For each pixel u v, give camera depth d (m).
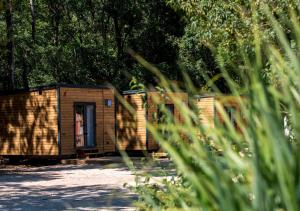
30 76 42.62
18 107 27.98
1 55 34.41
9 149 28.20
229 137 1.64
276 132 1.32
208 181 1.40
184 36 37.09
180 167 1.54
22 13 43.78
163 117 4.39
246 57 1.72
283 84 1.56
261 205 1.27
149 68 1.93
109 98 29.17
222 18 12.13
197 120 1.74
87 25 44.59
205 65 35.34
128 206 10.57
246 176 1.47
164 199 2.84
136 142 29.38
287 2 7.80
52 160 27.12
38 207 12.23
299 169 1.22
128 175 19.48
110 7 42.31
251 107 1.47
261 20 8.22
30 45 40.59
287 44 1.58
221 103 1.71
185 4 14.02
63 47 42.72
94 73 42.06
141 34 43.25
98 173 20.80
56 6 44.16
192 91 1.91
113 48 44.59
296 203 1.20
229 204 1.31
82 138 27.97
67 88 27.17
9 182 18.22
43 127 27.23
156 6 42.19
